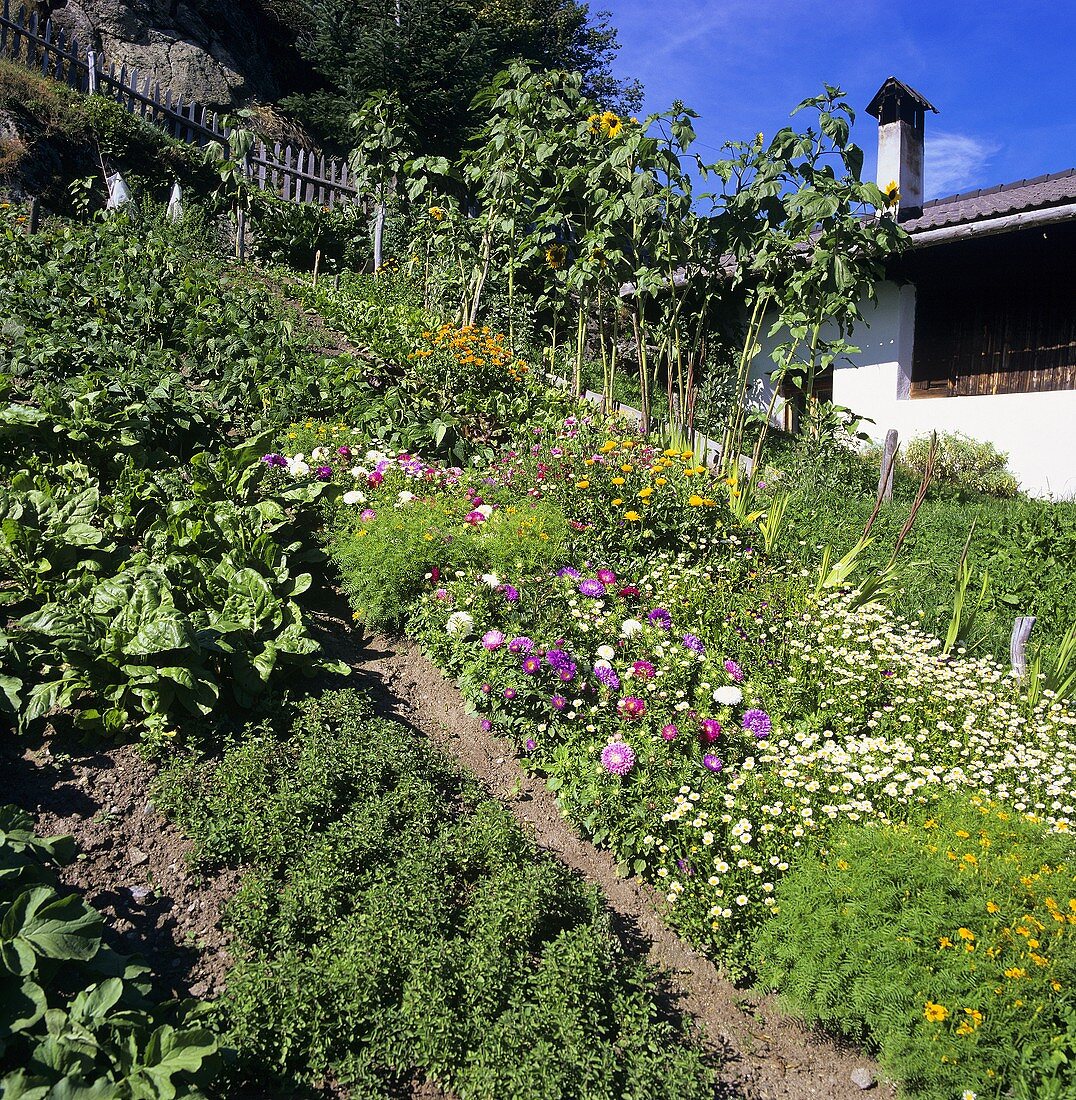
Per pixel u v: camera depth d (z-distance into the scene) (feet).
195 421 18.69
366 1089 7.88
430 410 23.63
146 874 9.37
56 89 46.91
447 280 35.78
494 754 12.89
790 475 27.22
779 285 40.29
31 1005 6.73
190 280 27.78
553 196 27.91
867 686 14.67
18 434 15.31
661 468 19.26
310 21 80.43
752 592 17.33
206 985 8.41
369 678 13.79
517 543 15.92
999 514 25.53
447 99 68.44
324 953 8.60
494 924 9.17
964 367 37.22
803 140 21.83
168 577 12.19
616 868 11.33
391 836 10.16
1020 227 31.71
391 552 15.11
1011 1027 8.18
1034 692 15.07
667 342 25.73
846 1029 9.16
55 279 24.63
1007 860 9.47
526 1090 7.80
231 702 11.71
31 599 12.39
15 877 8.09
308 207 45.32
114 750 10.64
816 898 9.69
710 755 12.21
